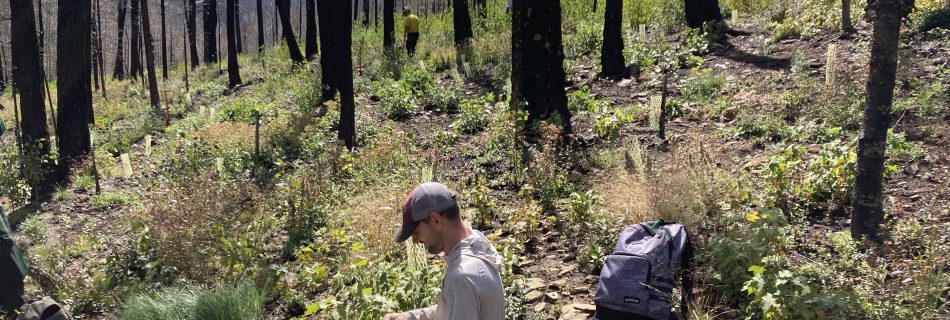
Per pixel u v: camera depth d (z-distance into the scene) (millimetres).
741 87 10211
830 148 6383
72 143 11797
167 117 16812
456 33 18938
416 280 4750
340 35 10555
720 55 12461
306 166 10062
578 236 6152
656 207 5457
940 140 6992
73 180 11258
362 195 7922
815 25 12570
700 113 9570
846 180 6008
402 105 12734
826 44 11477
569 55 14648
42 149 11453
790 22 13141
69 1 11461
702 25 14047
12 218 9633
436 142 10133
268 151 11117
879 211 5043
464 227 2668
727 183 6227
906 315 4062
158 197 7898
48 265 6766
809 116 8414
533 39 9438
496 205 7176
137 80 30594
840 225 5672
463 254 2574
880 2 4809
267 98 17188
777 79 10195
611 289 4145
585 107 10750
